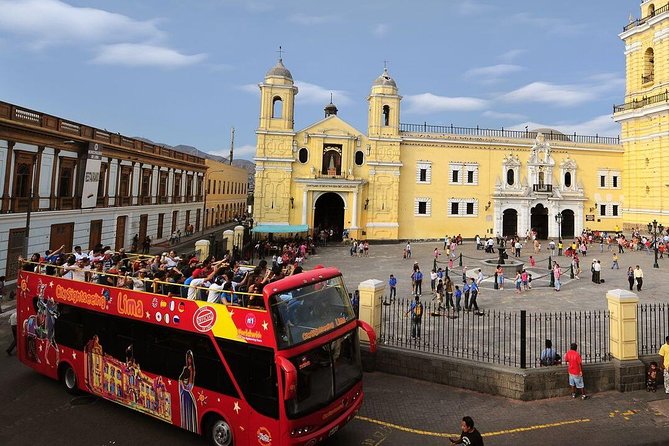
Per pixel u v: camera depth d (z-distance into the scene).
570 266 29.41
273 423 7.73
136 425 9.91
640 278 23.34
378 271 30.36
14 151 22.58
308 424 7.90
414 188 48.38
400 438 9.55
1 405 10.69
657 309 18.48
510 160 49.69
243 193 79.56
